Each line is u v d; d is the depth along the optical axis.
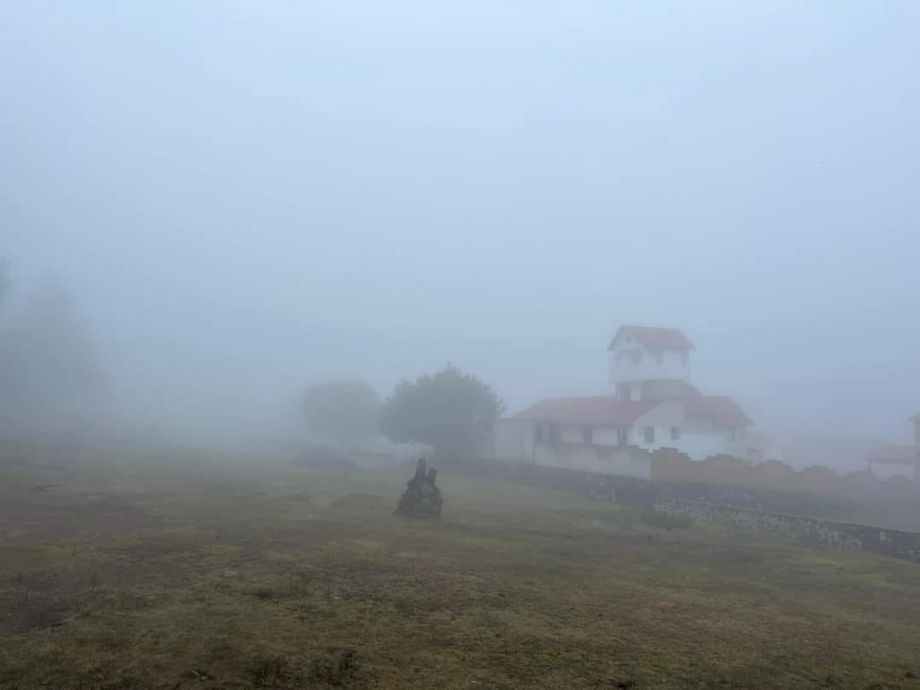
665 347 53.38
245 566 16.70
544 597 15.23
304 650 11.00
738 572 20.34
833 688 10.59
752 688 10.38
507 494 38.00
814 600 17.22
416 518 25.97
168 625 11.98
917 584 20.05
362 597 14.34
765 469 38.47
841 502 38.91
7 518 21.14
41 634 11.34
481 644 11.72
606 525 27.84
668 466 37.84
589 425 49.38
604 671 10.73
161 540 19.23
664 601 15.62
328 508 27.36
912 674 11.43
